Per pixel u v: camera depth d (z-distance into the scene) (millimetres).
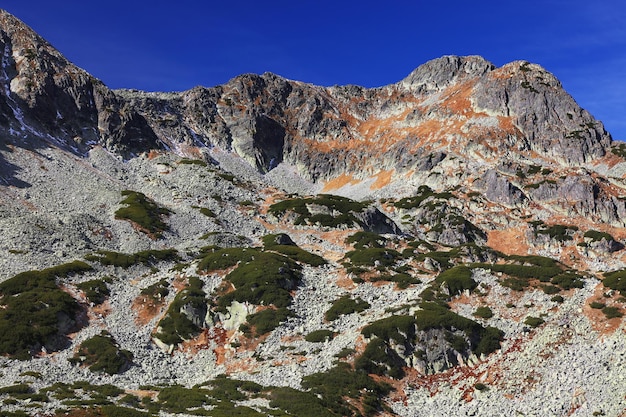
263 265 84062
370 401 56406
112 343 68188
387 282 84125
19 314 68188
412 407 58000
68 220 106250
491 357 63812
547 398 55062
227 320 75500
